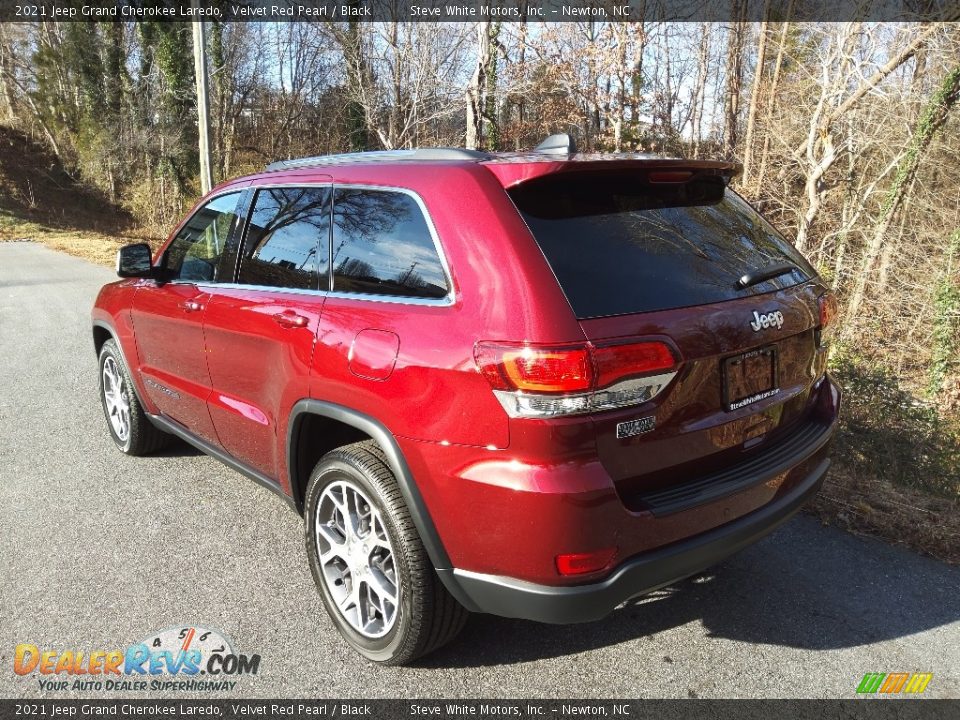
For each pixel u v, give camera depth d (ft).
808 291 9.55
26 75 163.53
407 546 8.27
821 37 58.29
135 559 11.55
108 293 15.66
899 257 52.70
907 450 17.29
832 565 11.43
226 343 11.33
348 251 9.43
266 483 11.38
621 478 7.48
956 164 54.70
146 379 14.29
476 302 7.63
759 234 9.81
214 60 129.08
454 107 61.82
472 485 7.50
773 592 10.71
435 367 7.74
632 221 8.33
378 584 8.86
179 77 129.18
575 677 8.93
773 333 8.58
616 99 67.87
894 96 53.01
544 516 7.11
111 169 146.00
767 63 76.84
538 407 7.07
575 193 8.20
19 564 11.36
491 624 10.04
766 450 8.99
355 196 9.57
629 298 7.56
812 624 9.94
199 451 16.24
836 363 22.41
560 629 9.89
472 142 49.55
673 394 7.63
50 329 30.73
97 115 144.36
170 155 134.92
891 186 52.70
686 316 7.73
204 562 11.48
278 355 10.04
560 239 7.75
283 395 10.00
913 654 9.29
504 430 7.27
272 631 9.78
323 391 9.19
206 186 62.95
